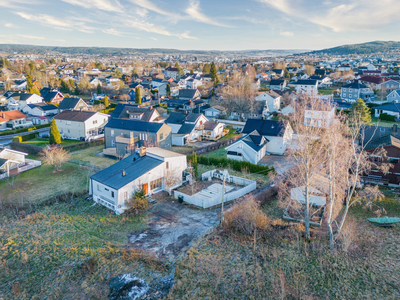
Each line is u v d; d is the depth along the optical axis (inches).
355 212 1248.8
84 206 1339.8
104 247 1015.6
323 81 4960.6
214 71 5615.2
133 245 1024.2
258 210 1158.3
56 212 1284.4
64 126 2610.7
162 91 4977.9
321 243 1019.3
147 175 1357.0
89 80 5871.1
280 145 2071.9
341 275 876.0
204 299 808.3
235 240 1038.4
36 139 2593.5
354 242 1025.5
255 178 1615.4
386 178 1440.7
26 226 1173.1
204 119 2637.8
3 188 1531.7
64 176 1683.1
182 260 935.7
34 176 1695.4
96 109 3531.0
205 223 1159.6
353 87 3681.1
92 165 1850.4
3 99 4087.1
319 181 1202.0
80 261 956.6
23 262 968.3
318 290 831.7
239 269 904.9
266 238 1044.5
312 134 1004.6
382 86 3732.8
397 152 1397.6
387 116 2785.4
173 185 1461.6
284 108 3245.6
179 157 1513.3
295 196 1269.7
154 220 1188.5
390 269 891.4
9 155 1747.0
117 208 1258.0
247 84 3782.0
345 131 1103.6
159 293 829.2
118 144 1983.3
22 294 864.3
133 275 890.7
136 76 7253.9
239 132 2751.0
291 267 910.4
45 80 5876.0
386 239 1045.2
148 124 2116.1
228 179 1583.4
